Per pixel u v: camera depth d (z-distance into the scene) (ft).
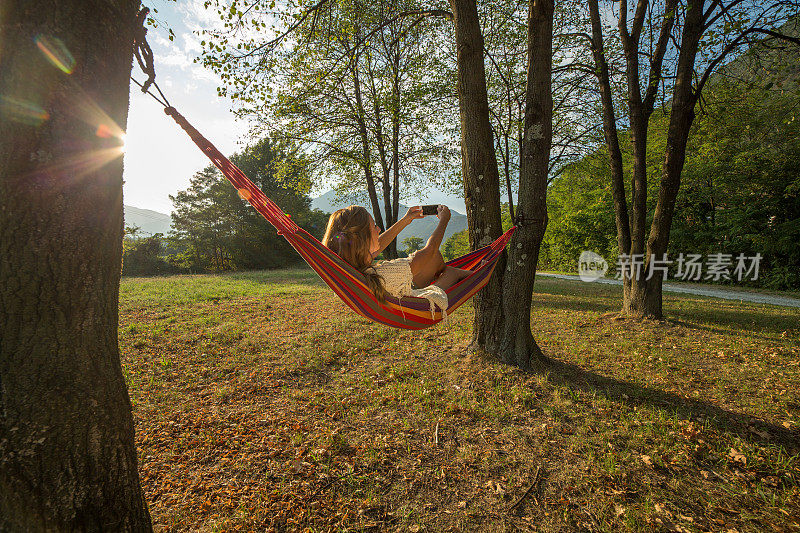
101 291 5.52
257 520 9.46
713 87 32.48
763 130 62.18
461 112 18.40
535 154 17.84
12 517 4.98
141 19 5.95
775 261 61.36
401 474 11.34
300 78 38.01
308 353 21.99
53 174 4.79
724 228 67.31
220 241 116.57
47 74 4.64
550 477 11.24
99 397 5.60
